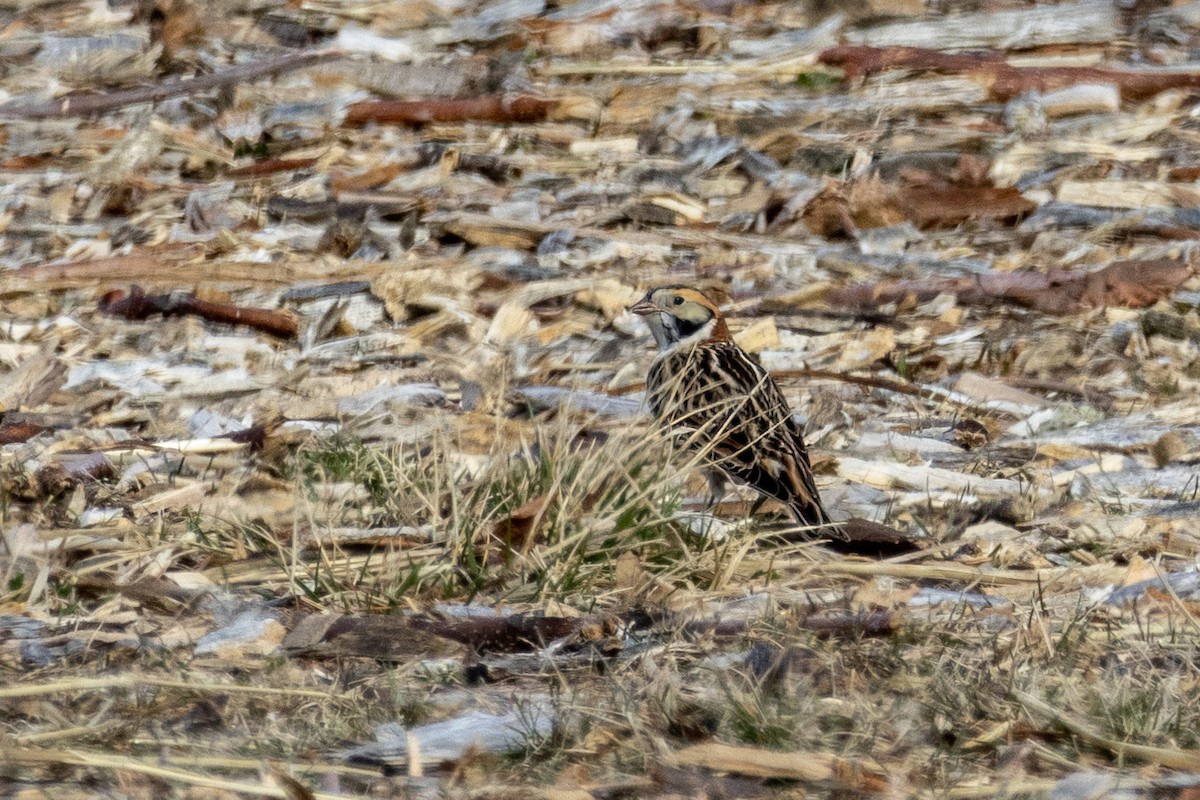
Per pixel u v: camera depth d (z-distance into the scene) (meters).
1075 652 7.93
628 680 7.75
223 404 12.41
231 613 8.55
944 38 19.17
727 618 8.52
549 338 13.79
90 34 19.66
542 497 9.39
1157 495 10.88
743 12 19.78
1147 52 18.91
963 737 7.12
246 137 17.59
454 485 9.62
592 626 8.33
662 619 8.45
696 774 6.70
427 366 13.28
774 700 7.32
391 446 10.75
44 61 19.31
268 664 7.96
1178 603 8.22
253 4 20.11
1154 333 13.85
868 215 15.86
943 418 12.39
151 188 16.70
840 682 7.64
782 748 7.02
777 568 9.37
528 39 19.30
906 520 10.45
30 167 17.17
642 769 6.83
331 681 7.85
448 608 8.67
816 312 14.32
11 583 8.94
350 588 8.87
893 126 17.41
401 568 9.02
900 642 8.12
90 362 13.25
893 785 6.68
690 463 9.83
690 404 10.58
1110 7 19.47
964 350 13.66
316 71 18.62
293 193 16.34
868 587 9.20
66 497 10.49
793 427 10.45
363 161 16.98
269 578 9.13
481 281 14.61
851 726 7.18
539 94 18.22
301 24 19.78
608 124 17.64
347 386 12.77
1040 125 17.39
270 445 11.17
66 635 8.29
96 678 7.41
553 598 8.81
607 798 6.62
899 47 18.83
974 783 6.74
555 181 16.64
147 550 9.39
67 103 18.25
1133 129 17.39
